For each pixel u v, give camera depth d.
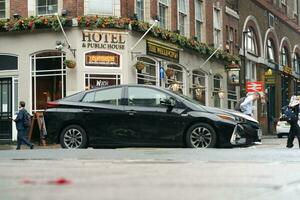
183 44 31.33
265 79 46.22
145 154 12.02
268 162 10.05
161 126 15.27
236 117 15.38
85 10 26.62
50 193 6.10
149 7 29.19
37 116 24.66
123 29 26.61
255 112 42.31
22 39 27.09
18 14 27.42
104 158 11.00
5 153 12.73
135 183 6.98
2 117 27.31
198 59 34.00
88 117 15.57
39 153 12.56
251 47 45.75
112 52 26.52
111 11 27.03
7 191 6.29
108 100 15.69
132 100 15.55
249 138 15.55
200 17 35.31
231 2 41.88
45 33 26.75
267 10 49.88
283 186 6.84
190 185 6.82
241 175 7.93
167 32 29.59
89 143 15.65
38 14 27.31
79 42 26.16
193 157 11.19
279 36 53.06
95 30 26.30
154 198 5.77
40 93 26.81
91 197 5.80
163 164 9.61
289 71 54.81
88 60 26.25
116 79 26.59
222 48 37.97
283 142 25.81
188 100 15.50
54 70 26.61
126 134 15.42
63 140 15.79
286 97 54.84
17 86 27.19
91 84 26.28
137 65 26.86
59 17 26.20
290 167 9.11
